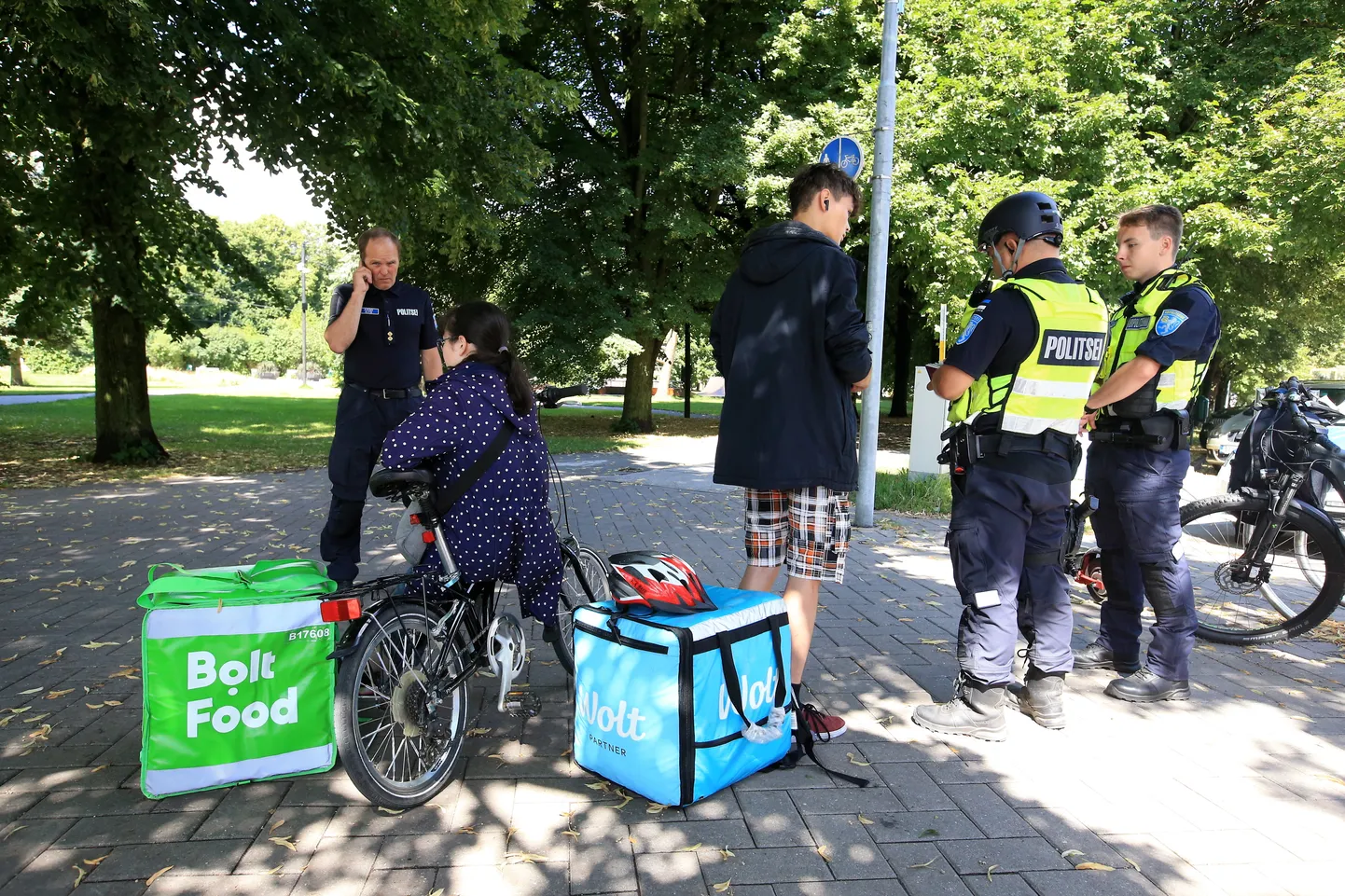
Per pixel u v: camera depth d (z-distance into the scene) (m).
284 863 2.40
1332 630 4.86
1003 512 3.29
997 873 2.42
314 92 8.88
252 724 2.71
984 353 3.22
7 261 11.93
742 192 16.22
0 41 7.32
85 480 10.30
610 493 9.90
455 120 9.79
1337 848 2.58
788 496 3.29
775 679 3.02
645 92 18.05
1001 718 3.32
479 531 2.86
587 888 2.32
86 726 3.26
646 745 2.74
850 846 2.55
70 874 2.33
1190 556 4.85
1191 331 3.52
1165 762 3.15
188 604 2.61
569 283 15.94
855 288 3.12
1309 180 11.88
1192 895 2.33
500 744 3.22
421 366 4.36
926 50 13.66
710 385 60.78
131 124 8.27
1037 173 13.64
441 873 2.37
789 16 15.66
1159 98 14.31
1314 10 13.79
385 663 2.73
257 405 27.88
